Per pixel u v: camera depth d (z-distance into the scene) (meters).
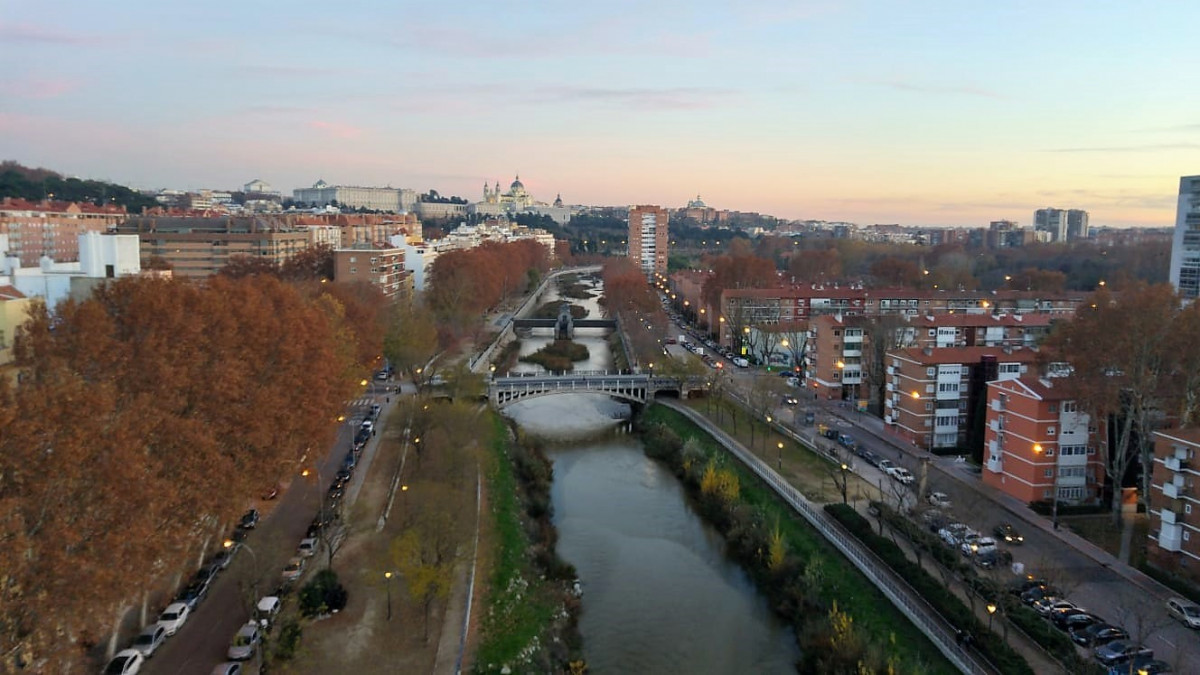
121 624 66.50
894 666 66.56
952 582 78.69
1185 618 71.25
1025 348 134.88
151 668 62.25
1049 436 100.12
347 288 192.50
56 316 78.38
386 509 97.88
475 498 102.44
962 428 127.62
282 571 79.06
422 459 117.31
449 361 191.88
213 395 69.62
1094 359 96.62
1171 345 93.44
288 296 103.50
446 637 70.75
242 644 64.56
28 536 47.12
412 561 75.75
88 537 49.59
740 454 124.69
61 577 45.97
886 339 152.12
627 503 117.19
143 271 127.31
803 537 95.12
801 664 73.00
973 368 126.50
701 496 116.69
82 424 50.03
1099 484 102.56
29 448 46.97
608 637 78.88
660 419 157.00
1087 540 90.19
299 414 85.50
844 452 121.88
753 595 88.00
